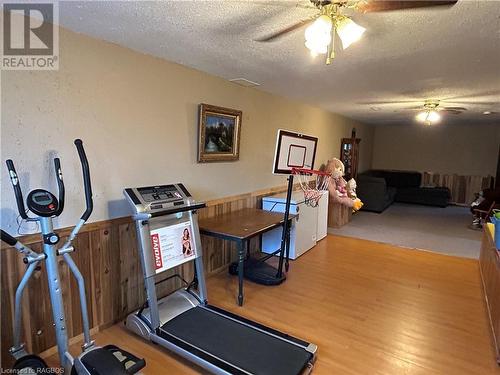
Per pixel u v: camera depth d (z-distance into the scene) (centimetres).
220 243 351
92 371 162
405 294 303
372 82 335
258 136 394
